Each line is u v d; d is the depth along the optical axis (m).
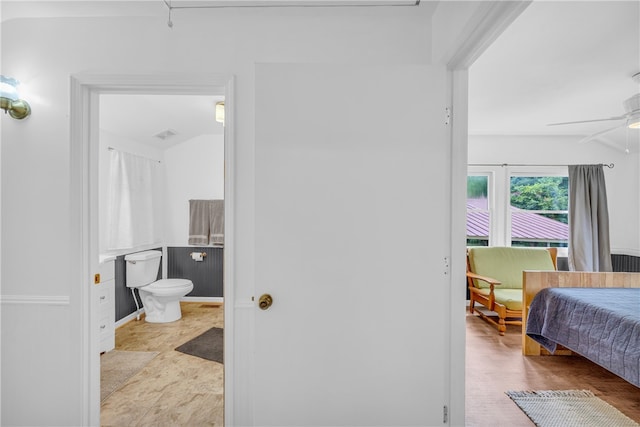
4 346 1.71
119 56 1.70
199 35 1.69
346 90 1.54
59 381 1.69
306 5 1.60
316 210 1.55
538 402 2.19
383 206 1.55
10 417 1.71
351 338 1.56
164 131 3.68
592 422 1.99
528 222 4.45
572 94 2.90
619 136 4.00
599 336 2.30
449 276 1.64
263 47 1.69
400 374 1.56
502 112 3.42
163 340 3.07
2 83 1.60
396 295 1.56
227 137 1.68
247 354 1.69
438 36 1.61
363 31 1.70
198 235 4.18
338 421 1.56
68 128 1.69
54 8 1.62
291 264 1.55
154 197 4.04
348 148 1.55
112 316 2.88
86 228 1.71
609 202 4.31
